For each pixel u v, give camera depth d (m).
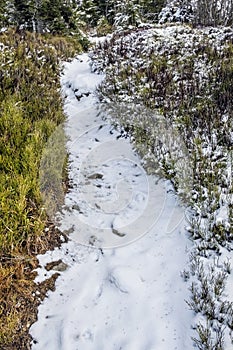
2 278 3.17
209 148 4.93
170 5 15.01
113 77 7.80
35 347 2.92
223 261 3.33
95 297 3.29
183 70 7.43
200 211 3.91
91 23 17.50
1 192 3.80
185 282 3.20
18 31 11.45
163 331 2.85
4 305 3.10
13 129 5.10
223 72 6.88
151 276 3.39
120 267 3.51
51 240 3.90
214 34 9.73
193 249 3.52
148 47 9.20
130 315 3.05
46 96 6.99
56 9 13.05
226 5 12.54
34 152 4.69
